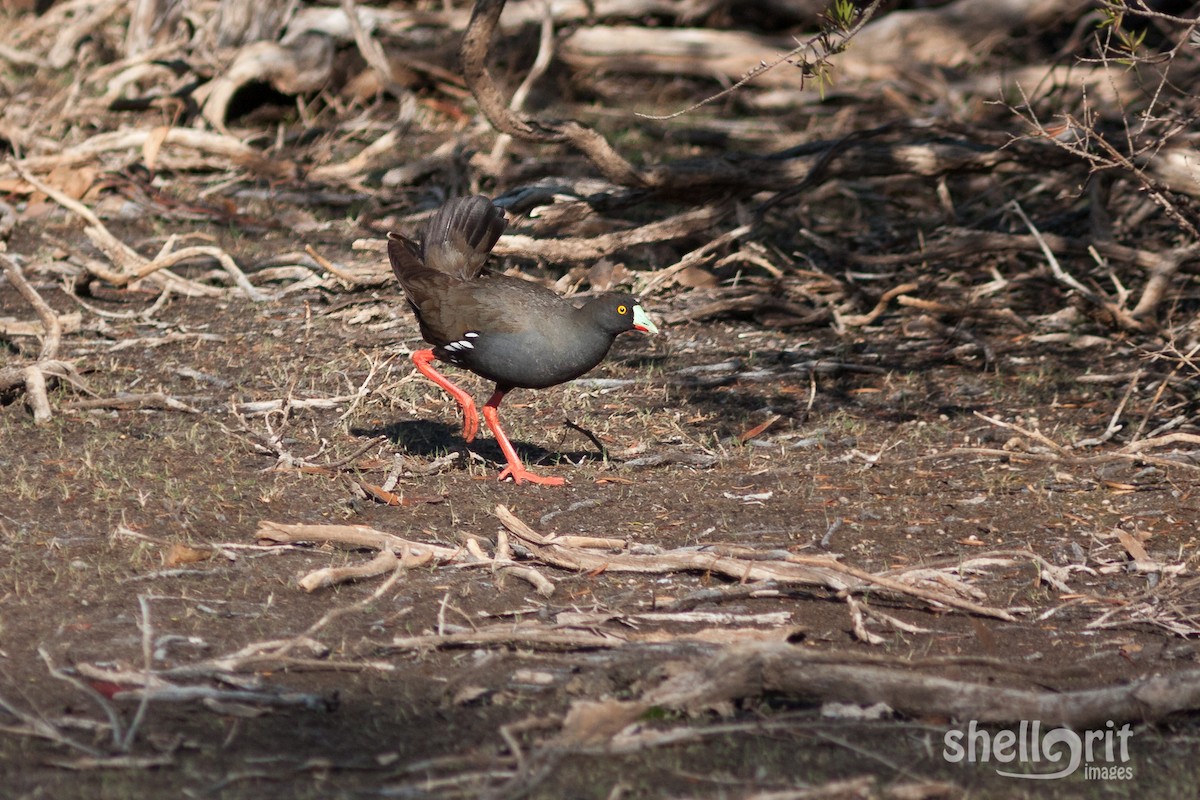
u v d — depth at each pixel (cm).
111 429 1234
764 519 1085
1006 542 1046
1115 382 1458
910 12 2795
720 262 1752
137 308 1650
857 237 1984
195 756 690
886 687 757
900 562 1002
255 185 2177
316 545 991
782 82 2756
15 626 836
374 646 830
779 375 1488
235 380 1394
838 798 654
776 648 772
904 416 1366
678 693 747
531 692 777
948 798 666
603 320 1088
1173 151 1652
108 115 2433
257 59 2408
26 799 638
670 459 1217
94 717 726
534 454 1234
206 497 1076
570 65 2777
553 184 1780
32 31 2869
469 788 663
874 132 1773
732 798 660
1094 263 1842
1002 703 746
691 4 2872
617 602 916
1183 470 1196
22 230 1920
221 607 881
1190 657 855
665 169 1722
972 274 1841
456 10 2881
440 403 1363
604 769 693
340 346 1516
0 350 1434
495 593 923
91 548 966
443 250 1202
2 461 1136
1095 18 2752
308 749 702
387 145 2267
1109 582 976
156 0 2583
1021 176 2028
